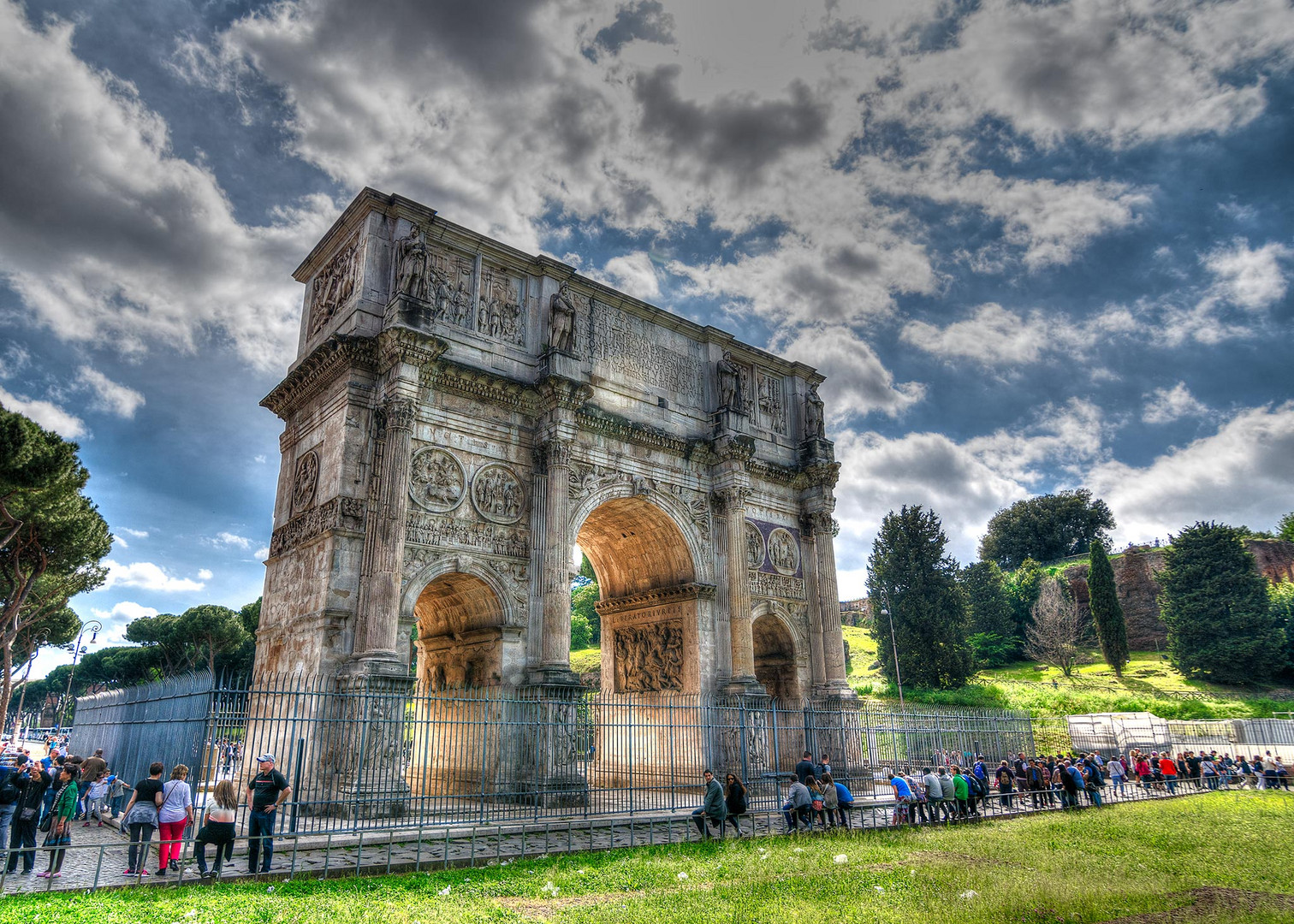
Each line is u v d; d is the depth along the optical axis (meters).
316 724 27.22
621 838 24.72
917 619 81.88
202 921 13.62
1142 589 110.44
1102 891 16.61
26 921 13.27
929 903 15.48
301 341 38.94
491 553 33.44
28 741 66.62
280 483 36.34
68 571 45.44
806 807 26.83
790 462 48.03
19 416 34.06
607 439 38.84
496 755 29.86
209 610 90.25
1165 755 44.66
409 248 32.75
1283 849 23.38
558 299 37.38
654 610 42.94
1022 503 155.12
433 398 33.25
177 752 23.45
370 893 16.44
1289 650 90.69
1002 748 46.41
